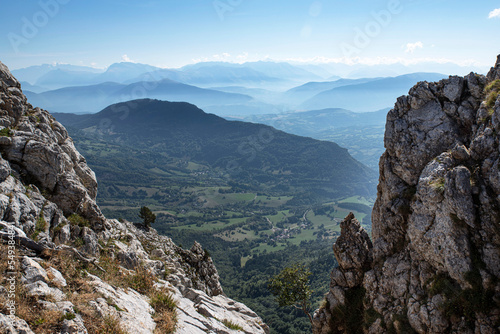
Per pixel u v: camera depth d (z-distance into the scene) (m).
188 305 25.23
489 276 21.50
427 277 24.89
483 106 26.80
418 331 23.78
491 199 22.78
